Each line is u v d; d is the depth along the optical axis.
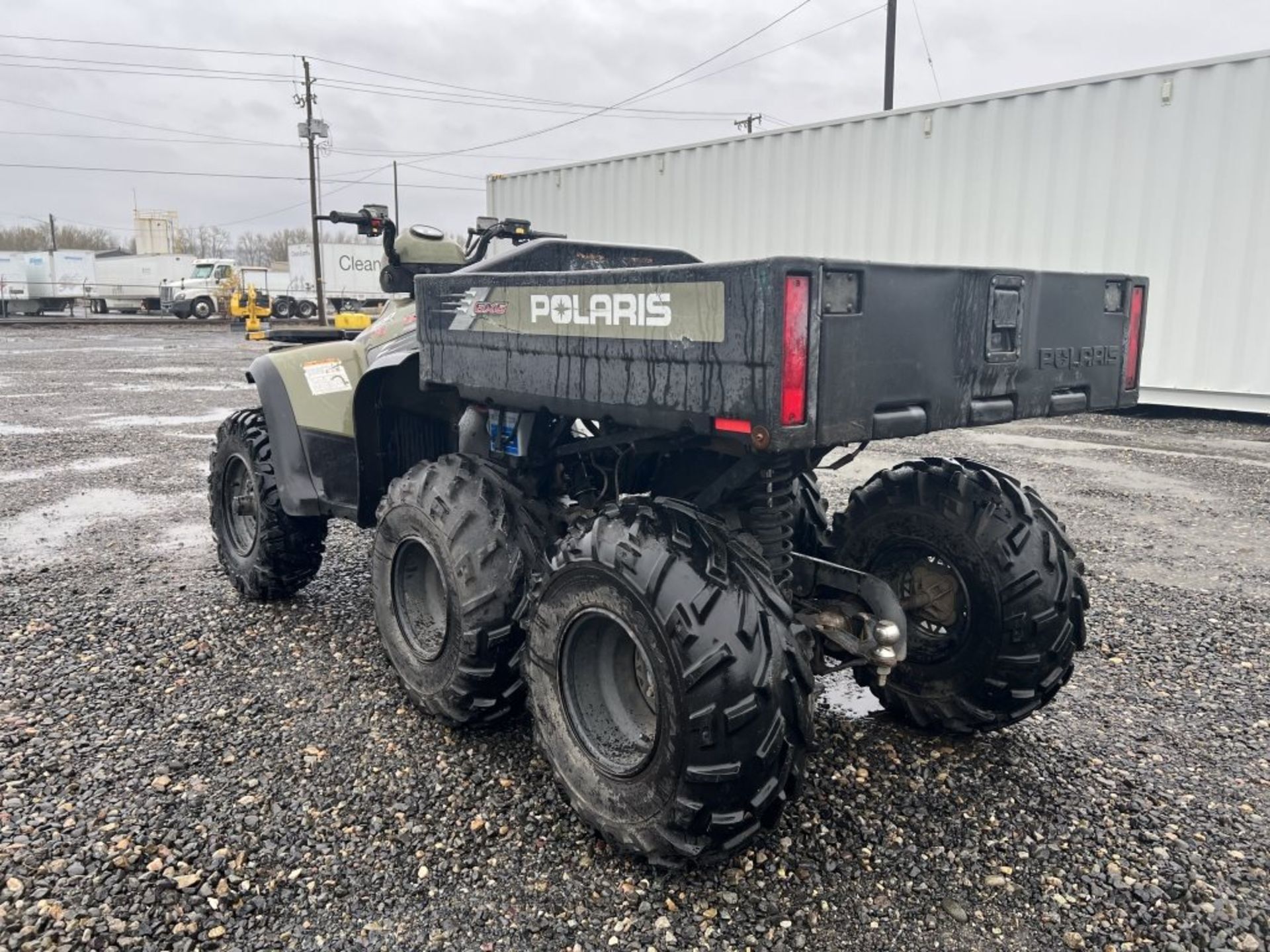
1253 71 8.25
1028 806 2.42
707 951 1.89
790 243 11.24
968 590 2.63
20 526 5.30
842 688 3.19
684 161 12.20
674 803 1.97
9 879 2.06
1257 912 2.01
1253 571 4.49
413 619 2.85
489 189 15.46
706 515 2.18
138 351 19.70
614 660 2.26
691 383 1.94
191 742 2.72
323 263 36.12
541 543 2.58
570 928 1.96
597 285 2.15
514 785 2.50
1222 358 8.80
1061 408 2.44
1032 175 9.49
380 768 2.58
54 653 3.37
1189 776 2.58
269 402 3.68
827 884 2.10
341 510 3.48
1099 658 3.41
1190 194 8.72
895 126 10.27
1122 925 1.98
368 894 2.06
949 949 1.91
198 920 1.96
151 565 4.51
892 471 2.90
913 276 1.98
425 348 2.83
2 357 17.84
